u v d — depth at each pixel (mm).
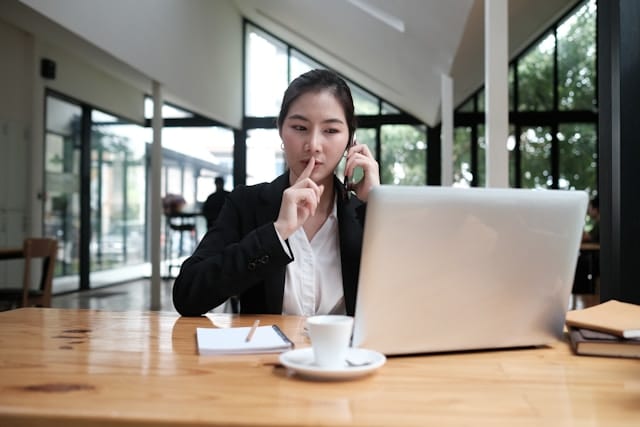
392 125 9656
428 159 9508
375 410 635
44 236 6023
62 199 6438
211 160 9672
